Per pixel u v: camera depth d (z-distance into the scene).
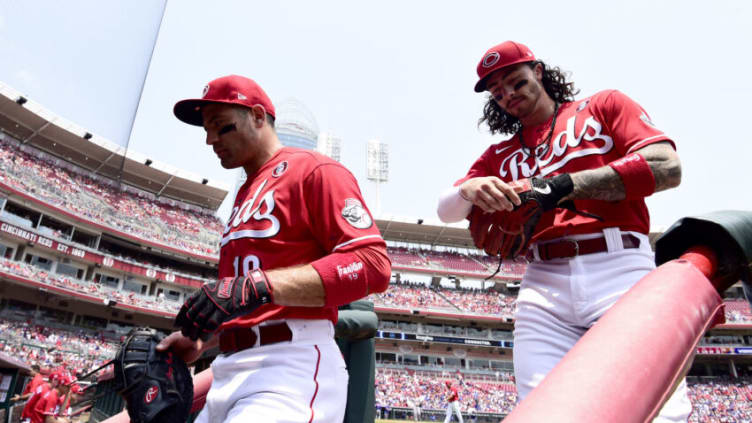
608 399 0.37
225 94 1.67
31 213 26.22
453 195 1.79
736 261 0.58
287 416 1.22
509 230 1.49
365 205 1.48
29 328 24.08
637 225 1.68
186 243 36.97
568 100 2.12
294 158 1.58
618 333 0.45
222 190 40.03
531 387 1.61
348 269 1.27
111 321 30.66
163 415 1.21
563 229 1.69
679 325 0.47
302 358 1.33
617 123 1.72
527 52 2.00
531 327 1.71
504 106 2.08
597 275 1.61
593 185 1.42
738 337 37.12
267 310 1.38
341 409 1.40
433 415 28.64
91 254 29.11
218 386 1.40
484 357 36.72
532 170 1.97
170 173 37.84
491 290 43.12
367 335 2.47
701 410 32.41
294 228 1.47
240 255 1.51
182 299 33.94
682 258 0.60
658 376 0.42
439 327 38.03
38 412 6.73
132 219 34.72
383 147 53.88
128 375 1.20
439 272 43.00
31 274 25.31
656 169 1.44
